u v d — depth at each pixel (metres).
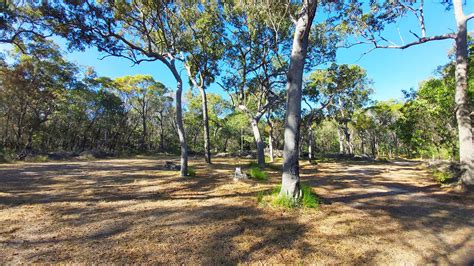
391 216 4.72
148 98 40.03
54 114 29.30
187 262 2.92
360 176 11.09
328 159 26.92
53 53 20.98
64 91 26.86
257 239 3.57
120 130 40.47
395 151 42.72
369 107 31.66
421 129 13.75
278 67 15.52
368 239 3.62
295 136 5.41
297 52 5.55
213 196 6.30
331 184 8.60
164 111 44.28
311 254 3.14
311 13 5.43
